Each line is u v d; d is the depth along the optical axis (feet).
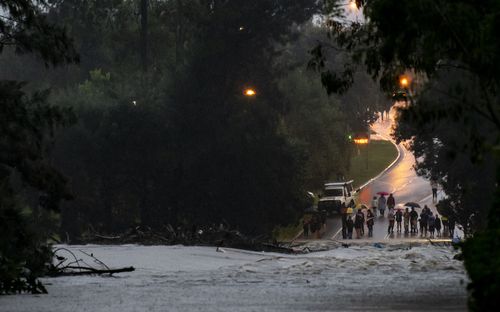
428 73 128.67
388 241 557.74
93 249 333.62
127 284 187.01
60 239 548.31
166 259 295.07
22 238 227.81
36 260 225.97
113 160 574.97
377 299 132.46
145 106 578.25
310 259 302.66
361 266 253.24
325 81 145.79
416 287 163.12
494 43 112.47
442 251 339.77
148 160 578.66
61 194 277.85
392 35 122.93
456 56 121.80
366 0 140.15
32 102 273.95
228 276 215.72
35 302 135.54
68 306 124.88
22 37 266.36
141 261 286.87
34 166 273.54
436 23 115.65
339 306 119.34
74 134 570.05
